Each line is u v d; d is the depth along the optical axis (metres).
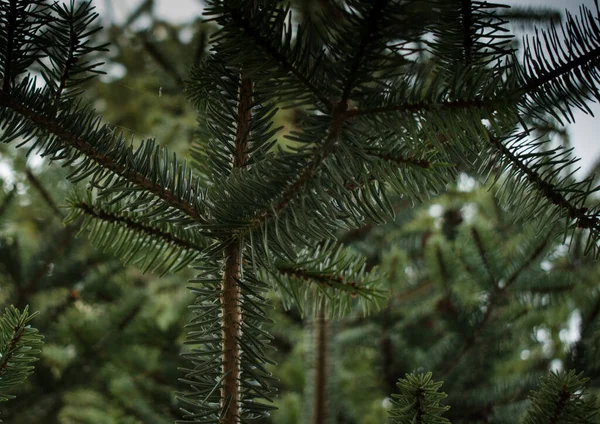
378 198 0.93
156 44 1.52
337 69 0.89
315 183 0.91
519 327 1.59
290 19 0.89
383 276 1.07
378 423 1.79
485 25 0.94
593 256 0.96
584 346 1.22
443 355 1.49
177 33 1.56
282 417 1.67
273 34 0.89
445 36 0.95
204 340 0.97
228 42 0.90
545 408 0.96
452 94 0.90
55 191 1.60
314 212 0.92
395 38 0.88
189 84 1.02
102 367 1.74
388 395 1.64
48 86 0.95
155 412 1.66
